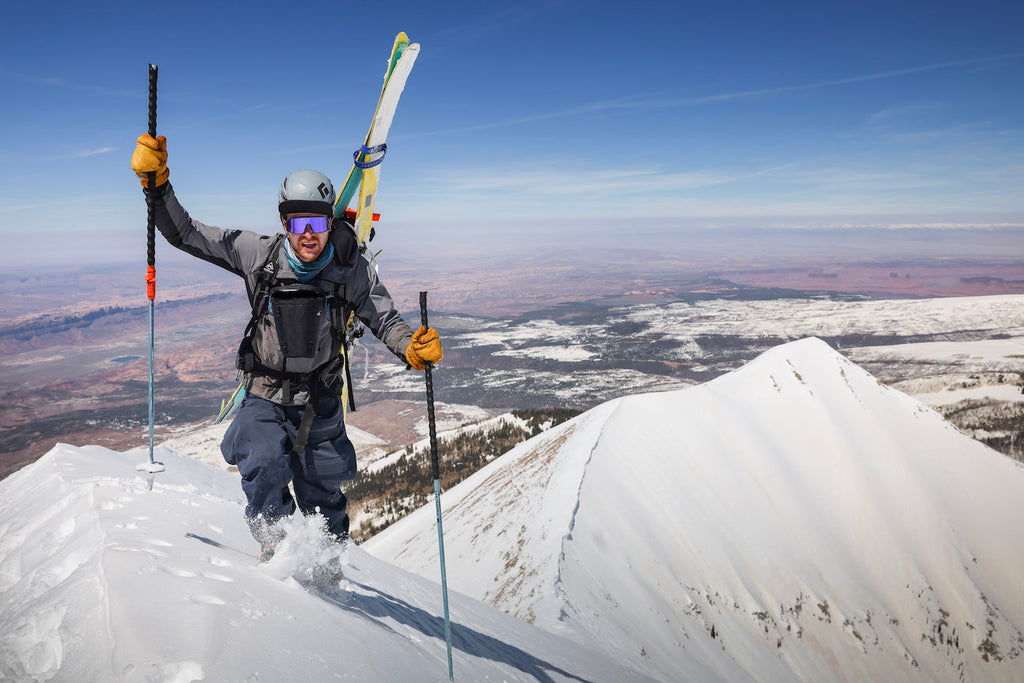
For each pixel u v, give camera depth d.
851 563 85.62
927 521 94.19
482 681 4.91
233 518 7.18
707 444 97.56
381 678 3.37
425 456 150.12
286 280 4.21
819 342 128.88
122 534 4.30
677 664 34.59
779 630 66.62
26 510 5.91
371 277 4.56
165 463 11.11
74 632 2.86
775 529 85.62
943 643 77.56
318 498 4.77
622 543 61.53
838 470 101.00
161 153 3.85
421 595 8.84
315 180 4.06
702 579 65.94
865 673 67.12
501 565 54.22
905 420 114.25
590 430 93.50
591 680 8.77
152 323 4.94
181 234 4.04
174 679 2.54
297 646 3.22
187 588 3.39
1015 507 98.12
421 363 4.54
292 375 4.33
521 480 81.56
